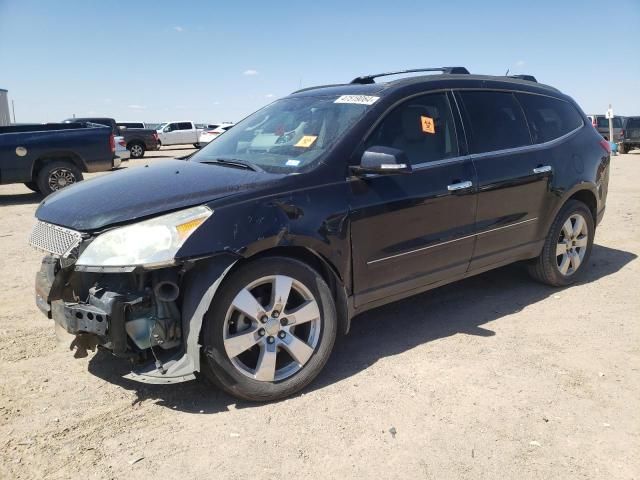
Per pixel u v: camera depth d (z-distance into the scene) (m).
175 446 2.81
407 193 3.71
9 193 13.38
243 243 2.98
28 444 2.81
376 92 3.96
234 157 3.94
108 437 2.88
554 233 4.98
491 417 3.07
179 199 3.03
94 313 2.84
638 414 3.10
